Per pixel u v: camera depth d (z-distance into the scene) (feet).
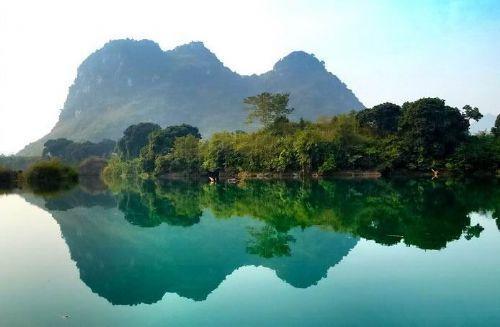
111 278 33.35
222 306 26.37
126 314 25.54
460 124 131.54
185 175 207.72
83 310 26.22
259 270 34.47
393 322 22.84
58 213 75.51
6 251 43.37
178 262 37.99
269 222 58.39
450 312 23.88
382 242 41.68
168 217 67.92
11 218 68.74
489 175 122.83
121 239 49.29
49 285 31.45
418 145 131.03
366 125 156.87
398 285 28.60
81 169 309.63
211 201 89.97
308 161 144.77
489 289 27.43
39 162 178.81
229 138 186.70
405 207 66.33
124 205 88.84
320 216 60.95
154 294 29.17
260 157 160.56
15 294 29.45
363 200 77.56
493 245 39.06
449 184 104.63
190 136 215.92
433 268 32.22
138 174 258.37
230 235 50.19
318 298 26.86
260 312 25.07
